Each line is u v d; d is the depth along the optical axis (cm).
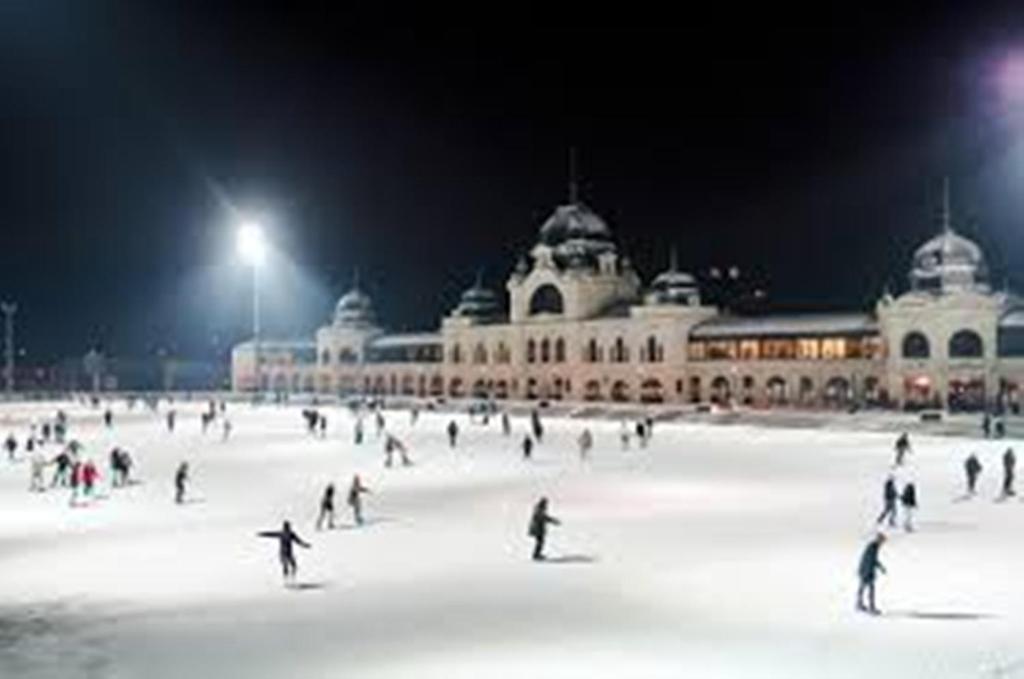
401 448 8981
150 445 11081
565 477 7969
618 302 17525
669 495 6906
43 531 5856
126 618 3888
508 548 5175
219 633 3662
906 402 13225
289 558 4512
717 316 16238
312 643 3528
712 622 3728
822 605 3934
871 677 3088
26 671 3250
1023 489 6900
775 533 5438
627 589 4250
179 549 5269
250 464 9212
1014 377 12662
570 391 17300
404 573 4628
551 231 18075
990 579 4316
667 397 15975
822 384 14250
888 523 5622
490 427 12750
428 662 3300
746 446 10019
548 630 3659
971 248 13500
